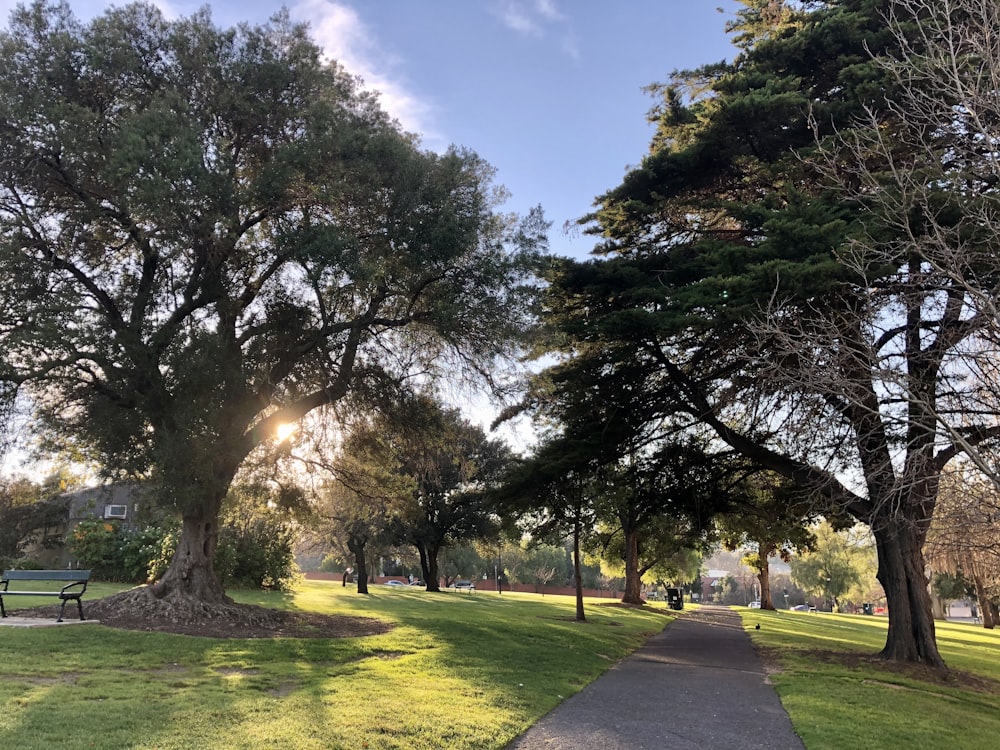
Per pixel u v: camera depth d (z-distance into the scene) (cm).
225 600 1548
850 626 3828
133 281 1519
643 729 826
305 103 1572
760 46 1795
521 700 924
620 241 1964
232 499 1906
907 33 1538
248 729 659
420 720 745
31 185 1407
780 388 1246
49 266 1355
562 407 1952
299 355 1532
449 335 1600
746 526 2766
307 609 1977
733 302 1291
